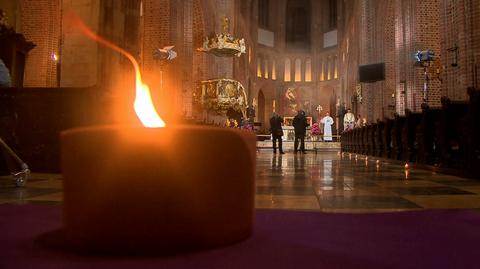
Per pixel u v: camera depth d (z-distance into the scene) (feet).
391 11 76.28
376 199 15.08
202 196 6.44
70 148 6.47
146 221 6.18
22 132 26.11
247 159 7.11
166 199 6.21
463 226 9.18
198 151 6.35
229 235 6.91
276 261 6.22
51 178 22.53
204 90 86.89
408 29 59.77
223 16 100.94
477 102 23.25
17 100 26.16
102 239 6.24
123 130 6.12
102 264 5.87
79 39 31.40
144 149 6.12
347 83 135.95
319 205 13.56
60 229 8.49
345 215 10.61
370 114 88.07
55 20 52.70
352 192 17.28
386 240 7.80
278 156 58.13
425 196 15.98
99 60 31.42
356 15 107.55
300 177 24.59
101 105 26.78
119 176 6.14
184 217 6.30
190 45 74.02
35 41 52.54
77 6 31.58
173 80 67.51
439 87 57.47
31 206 11.85
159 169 6.15
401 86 62.54
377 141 51.78
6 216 10.18
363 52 89.04
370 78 79.00
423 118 32.09
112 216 6.17
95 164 6.22
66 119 26.02
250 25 159.74
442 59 44.91
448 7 44.09
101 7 31.68
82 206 6.34
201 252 6.45
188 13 73.97
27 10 52.90
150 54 67.87
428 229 8.83
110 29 32.40
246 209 7.29
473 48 39.29
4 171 24.38
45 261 6.09
